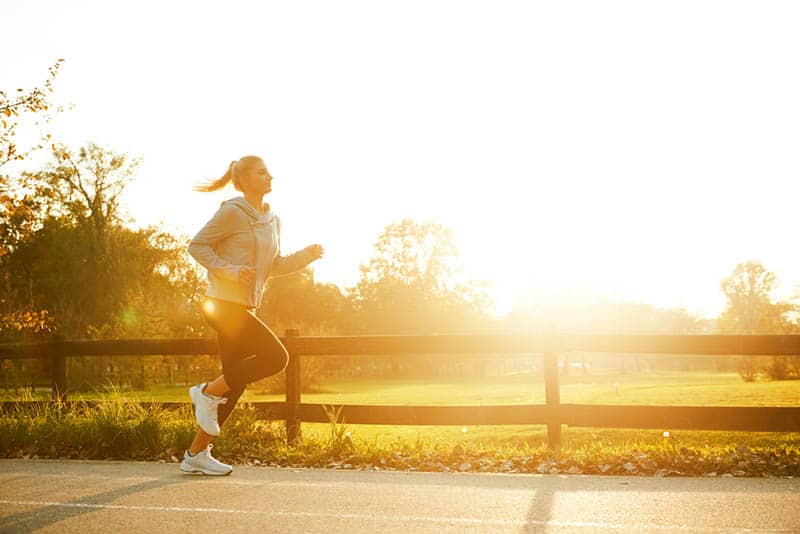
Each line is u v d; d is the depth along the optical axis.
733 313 78.44
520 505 4.69
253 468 6.37
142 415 7.51
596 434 11.40
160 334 42.22
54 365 9.07
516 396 28.94
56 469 6.29
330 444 7.17
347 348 7.95
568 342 7.32
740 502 4.73
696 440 10.38
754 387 26.08
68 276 47.53
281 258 5.90
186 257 55.03
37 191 10.75
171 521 4.29
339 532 4.02
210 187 5.80
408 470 6.38
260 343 5.53
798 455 6.41
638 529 4.05
